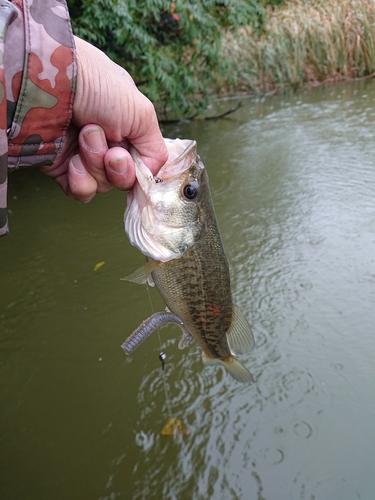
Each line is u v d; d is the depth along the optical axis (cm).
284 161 123
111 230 95
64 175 31
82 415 56
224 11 145
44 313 72
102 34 117
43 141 26
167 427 53
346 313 67
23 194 113
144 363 62
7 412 57
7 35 24
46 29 24
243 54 202
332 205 97
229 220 96
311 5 215
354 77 214
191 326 36
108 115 28
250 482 47
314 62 211
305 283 74
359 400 55
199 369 61
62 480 49
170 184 32
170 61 128
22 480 49
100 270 82
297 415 54
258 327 66
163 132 157
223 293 36
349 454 49
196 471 49
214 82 191
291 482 47
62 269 83
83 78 27
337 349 61
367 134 137
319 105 174
